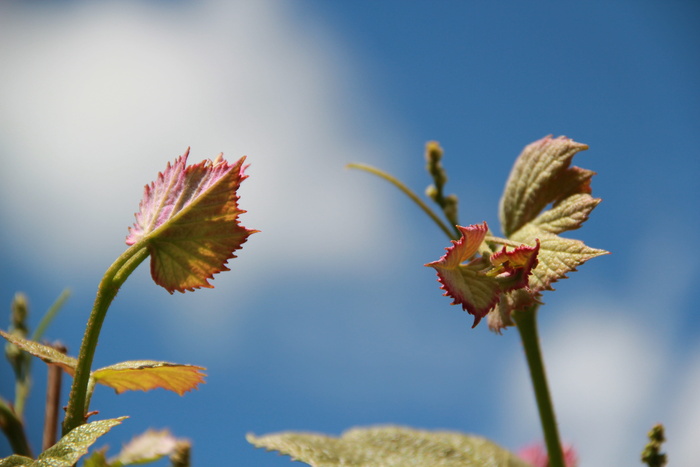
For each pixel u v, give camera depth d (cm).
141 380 46
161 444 51
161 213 45
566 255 51
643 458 52
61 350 51
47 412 50
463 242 45
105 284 44
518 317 56
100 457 46
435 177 58
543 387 56
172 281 45
